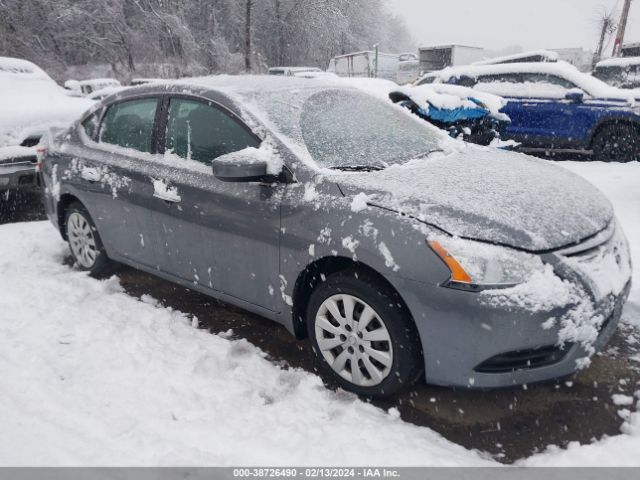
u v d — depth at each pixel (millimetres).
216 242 3152
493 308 2244
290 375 2887
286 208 2773
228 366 2973
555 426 2457
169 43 32344
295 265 2770
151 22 31594
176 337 3266
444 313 2322
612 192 5766
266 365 2975
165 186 3363
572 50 23922
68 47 31328
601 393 2664
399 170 2906
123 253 3928
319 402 2646
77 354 3072
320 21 37500
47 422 2500
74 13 29984
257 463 2250
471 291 2266
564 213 2572
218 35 34312
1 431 2445
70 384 2801
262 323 3520
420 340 2463
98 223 4023
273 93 3342
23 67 7379
